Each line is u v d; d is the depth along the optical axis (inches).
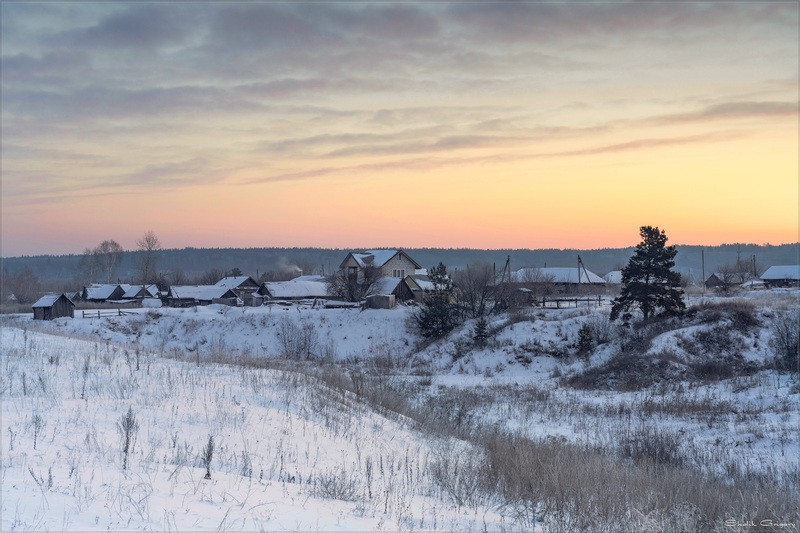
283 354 2367.1
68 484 355.6
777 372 1466.5
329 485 425.4
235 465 472.1
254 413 647.8
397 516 374.6
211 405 663.1
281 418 643.5
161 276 5497.1
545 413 1107.9
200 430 565.0
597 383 1569.9
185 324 2741.1
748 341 1708.9
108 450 459.5
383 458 572.4
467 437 756.0
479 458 595.2
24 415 555.8
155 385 751.1
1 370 812.6
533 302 2598.4
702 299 2193.7
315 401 750.5
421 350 2285.9
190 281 5979.3
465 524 376.5
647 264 1995.6
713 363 1598.2
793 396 1147.3
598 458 619.2
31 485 346.3
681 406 1136.2
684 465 687.1
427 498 444.5
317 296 3592.5
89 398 653.3
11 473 370.9
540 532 374.6
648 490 466.0
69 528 278.4
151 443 502.0
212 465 461.7
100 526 285.6
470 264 2635.3
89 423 545.0
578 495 428.1
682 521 392.5
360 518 357.4
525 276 3134.8
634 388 1491.1
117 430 525.7
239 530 301.1
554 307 2529.5
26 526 275.9
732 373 1534.2
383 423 724.0
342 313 2650.1
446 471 502.3
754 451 784.3
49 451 438.9
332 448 574.6
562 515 390.9
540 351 1979.6
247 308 3036.4
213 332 2645.2
